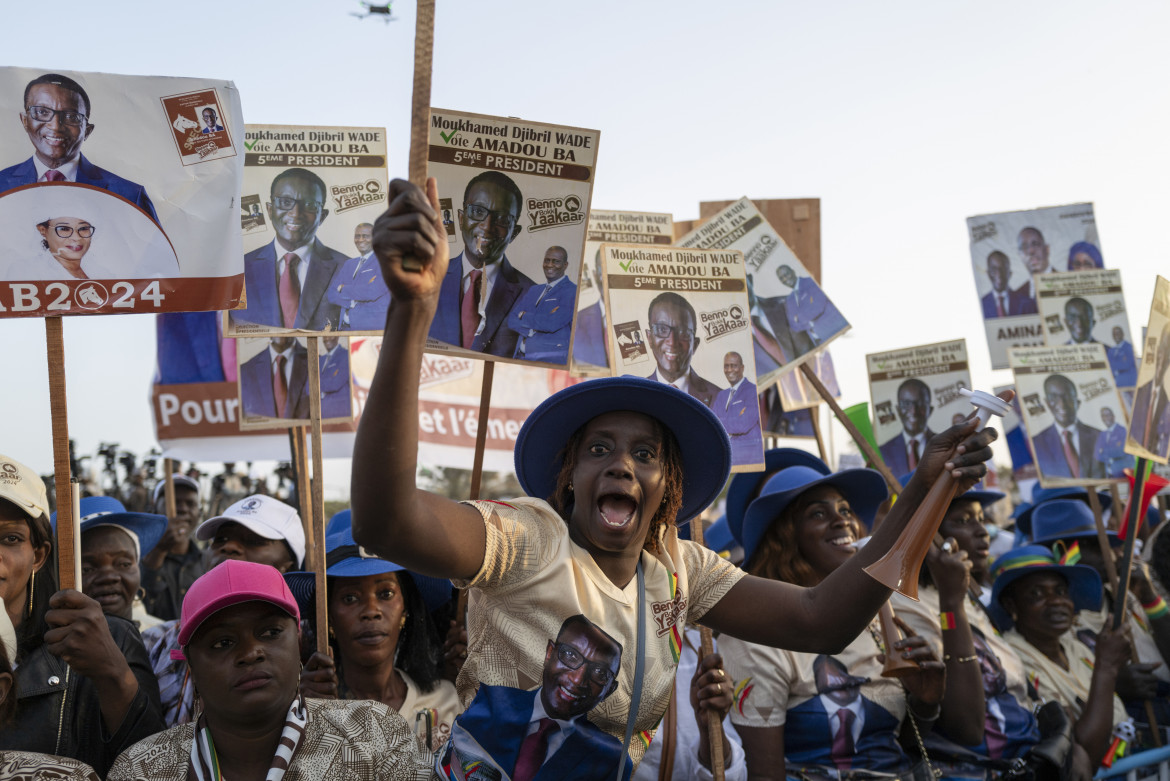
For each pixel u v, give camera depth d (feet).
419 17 6.00
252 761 8.91
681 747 11.79
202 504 28.27
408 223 5.49
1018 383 18.94
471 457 21.98
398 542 6.18
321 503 11.56
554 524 7.52
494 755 7.37
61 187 9.71
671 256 13.01
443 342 10.91
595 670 7.35
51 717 9.59
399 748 9.50
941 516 7.84
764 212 20.26
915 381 20.81
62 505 9.09
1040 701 15.35
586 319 17.34
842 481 13.93
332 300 12.25
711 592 8.53
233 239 10.14
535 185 11.18
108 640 9.21
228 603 8.70
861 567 7.98
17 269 9.49
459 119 10.87
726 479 8.63
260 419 14.55
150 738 9.12
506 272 11.07
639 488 7.62
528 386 22.53
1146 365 14.67
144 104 10.05
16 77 9.68
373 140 12.76
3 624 8.96
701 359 12.83
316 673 11.14
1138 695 17.81
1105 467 18.67
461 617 13.16
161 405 21.08
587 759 7.38
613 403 7.98
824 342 16.52
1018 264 23.97
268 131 12.48
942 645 13.43
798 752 12.30
